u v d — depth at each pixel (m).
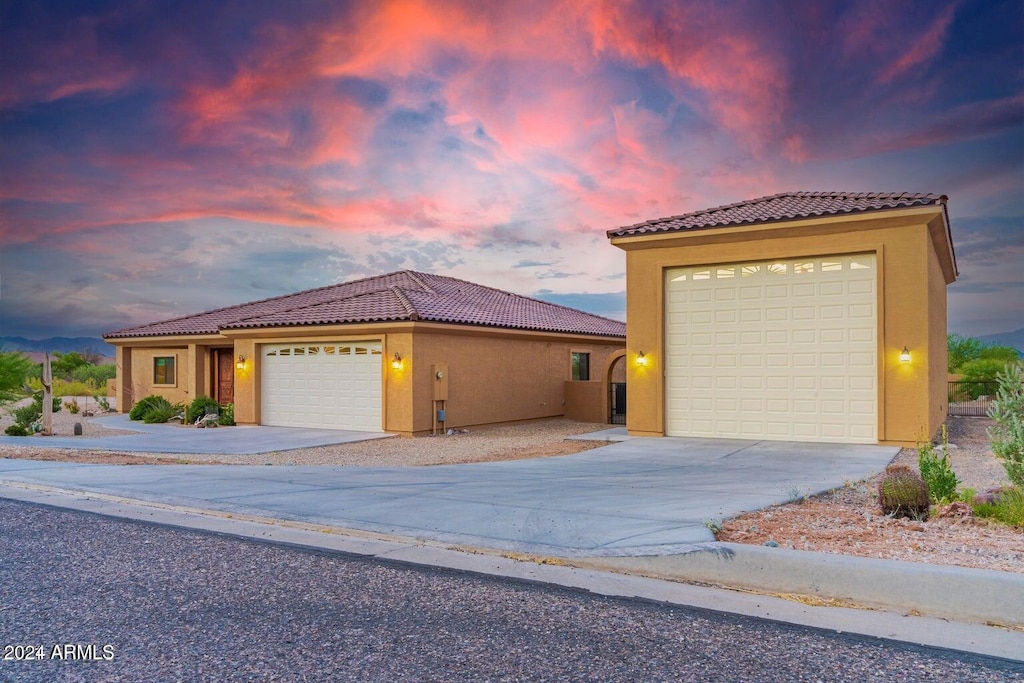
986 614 4.56
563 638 4.30
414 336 17.70
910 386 13.51
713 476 10.40
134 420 24.09
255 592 5.22
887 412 13.70
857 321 14.15
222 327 21.06
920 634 4.33
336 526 7.37
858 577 4.97
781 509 7.56
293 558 6.18
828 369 14.41
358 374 18.72
